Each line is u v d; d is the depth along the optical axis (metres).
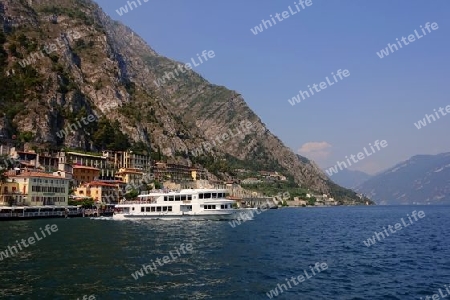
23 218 133.88
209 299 34.50
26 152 191.88
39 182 154.38
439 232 106.50
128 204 130.88
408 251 66.81
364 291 38.91
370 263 54.41
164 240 73.94
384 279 44.28
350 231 108.38
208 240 75.94
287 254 61.25
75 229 94.62
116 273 43.00
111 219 133.75
